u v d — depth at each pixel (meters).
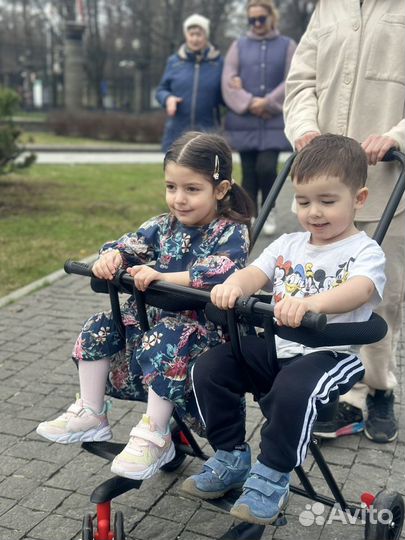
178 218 2.52
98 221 8.53
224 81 7.08
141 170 14.27
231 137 7.06
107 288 2.47
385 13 3.10
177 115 7.45
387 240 3.21
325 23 3.28
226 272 2.40
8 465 3.22
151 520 2.79
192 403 2.40
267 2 6.90
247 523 2.33
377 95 3.12
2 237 7.56
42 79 48.41
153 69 43.38
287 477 2.22
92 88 47.41
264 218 2.85
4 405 3.84
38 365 4.38
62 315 5.30
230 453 2.43
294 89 3.38
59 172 13.30
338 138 2.39
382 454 3.28
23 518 2.82
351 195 2.32
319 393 2.15
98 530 2.34
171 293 2.26
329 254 2.42
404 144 2.90
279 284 2.49
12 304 5.54
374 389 3.41
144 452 2.28
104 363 2.52
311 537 2.69
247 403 3.82
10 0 48.31
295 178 2.36
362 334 2.15
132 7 38.78
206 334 2.42
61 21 43.69
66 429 2.47
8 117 9.94
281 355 2.38
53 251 7.05
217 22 36.19
